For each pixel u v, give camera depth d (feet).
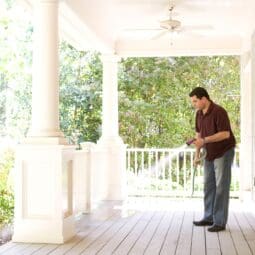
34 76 16.43
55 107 16.14
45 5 16.19
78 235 16.67
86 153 21.79
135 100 40.47
